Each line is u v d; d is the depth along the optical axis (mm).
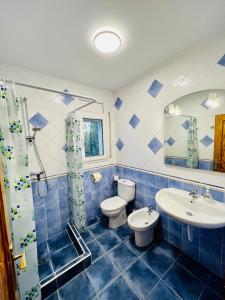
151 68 1772
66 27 1099
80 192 1917
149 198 2076
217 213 1237
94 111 2316
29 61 1556
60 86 1976
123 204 2182
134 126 2178
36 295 1167
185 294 1267
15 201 1061
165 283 1365
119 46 1300
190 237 1484
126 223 2318
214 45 1274
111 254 1713
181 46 1387
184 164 1610
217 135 1331
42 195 1903
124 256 1679
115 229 2172
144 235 1770
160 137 1832
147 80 1892
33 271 1141
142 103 2010
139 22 1078
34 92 1777
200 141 1456
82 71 1801
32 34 1157
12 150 1061
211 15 1034
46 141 1901
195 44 1365
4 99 1036
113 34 1167
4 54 1420
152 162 1977
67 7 936
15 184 1062
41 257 1704
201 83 1387
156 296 1262
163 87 1716
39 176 1828
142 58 1558
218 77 1276
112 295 1284
